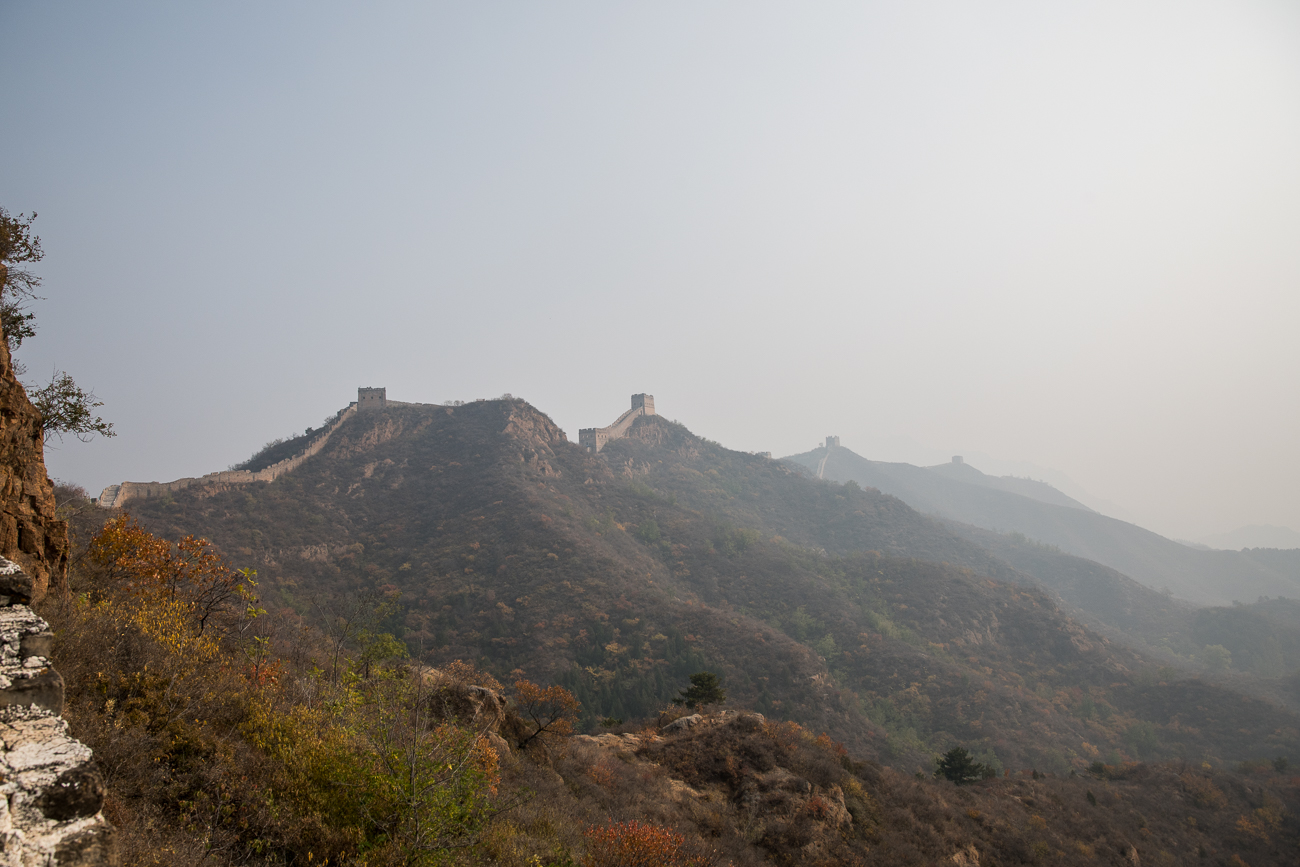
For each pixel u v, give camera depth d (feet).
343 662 51.47
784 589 370.32
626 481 484.33
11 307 39.45
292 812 23.63
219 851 19.69
